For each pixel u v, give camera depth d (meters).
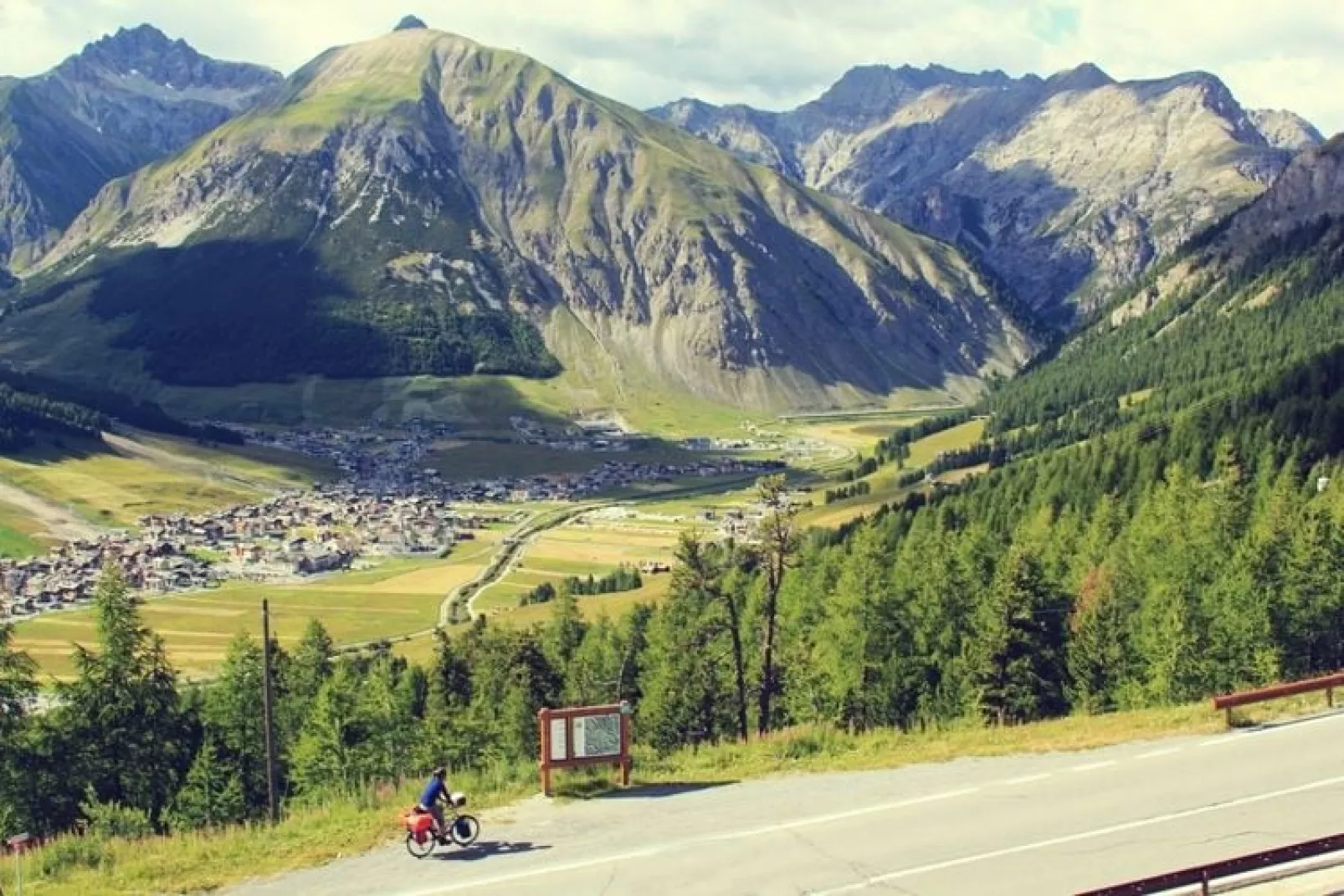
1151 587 79.12
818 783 35.81
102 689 72.19
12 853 33.97
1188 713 41.44
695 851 30.17
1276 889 25.38
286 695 95.31
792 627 96.00
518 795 35.91
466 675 116.31
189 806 71.88
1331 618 74.56
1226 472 115.44
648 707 92.12
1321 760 34.97
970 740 39.94
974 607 81.75
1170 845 29.03
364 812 35.34
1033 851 29.08
